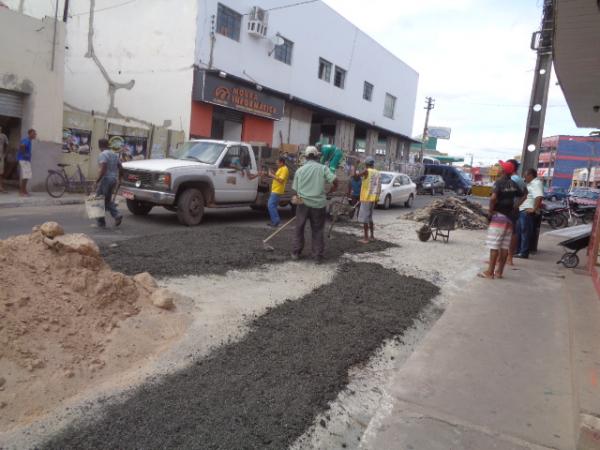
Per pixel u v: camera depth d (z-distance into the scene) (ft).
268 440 9.02
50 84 43.80
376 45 97.14
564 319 16.87
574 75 24.84
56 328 11.35
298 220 24.08
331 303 17.39
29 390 9.57
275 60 69.26
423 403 10.44
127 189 32.73
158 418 9.32
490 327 15.58
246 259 22.56
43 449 8.25
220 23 59.11
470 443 9.07
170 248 23.08
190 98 56.44
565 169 182.29
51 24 43.27
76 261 13.44
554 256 31.12
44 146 43.98
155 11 57.67
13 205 37.14
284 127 74.13
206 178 33.71
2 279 11.48
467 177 128.26
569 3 15.78
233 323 14.51
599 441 8.58
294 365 12.10
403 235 38.45
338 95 87.20
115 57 60.95
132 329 12.75
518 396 10.96
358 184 44.29
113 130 50.93
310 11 75.10
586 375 10.92
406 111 118.21
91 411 9.43
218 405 9.98
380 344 14.42
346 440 9.57
